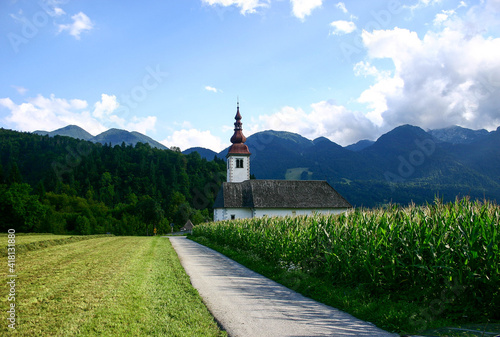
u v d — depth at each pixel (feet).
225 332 22.27
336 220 45.42
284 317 26.13
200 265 55.11
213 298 31.94
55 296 29.84
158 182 487.20
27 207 235.61
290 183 188.75
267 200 176.24
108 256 60.29
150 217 355.36
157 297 30.63
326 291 33.68
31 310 25.48
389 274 31.12
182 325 23.18
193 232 171.73
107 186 467.93
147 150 578.66
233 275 45.80
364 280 33.73
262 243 60.03
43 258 55.72
